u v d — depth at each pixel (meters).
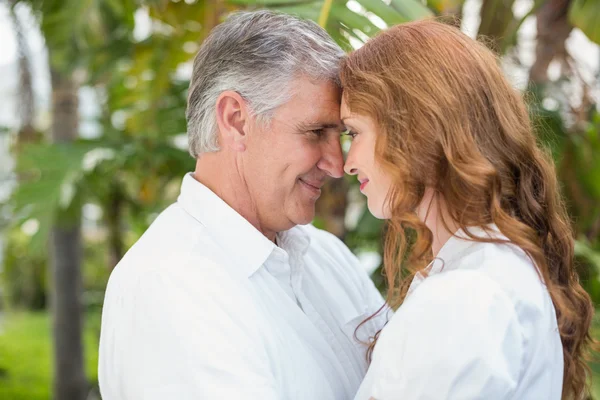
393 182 0.85
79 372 3.78
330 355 1.08
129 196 3.49
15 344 6.17
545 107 2.09
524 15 1.84
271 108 1.03
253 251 1.05
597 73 2.20
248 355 0.91
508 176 0.86
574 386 1.00
